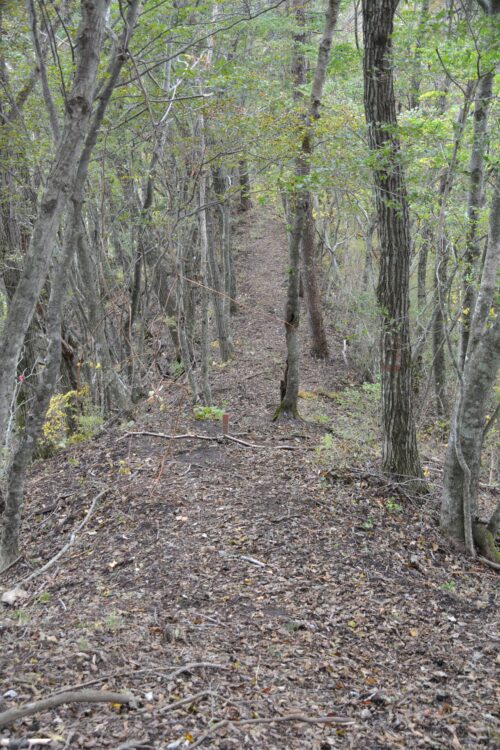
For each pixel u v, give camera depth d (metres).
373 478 8.24
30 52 8.24
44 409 5.79
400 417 8.06
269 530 6.71
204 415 10.66
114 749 3.22
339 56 12.22
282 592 5.59
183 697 3.83
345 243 20.67
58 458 9.44
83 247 9.21
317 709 3.99
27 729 3.33
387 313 7.83
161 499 7.36
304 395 14.30
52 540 6.93
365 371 16.77
